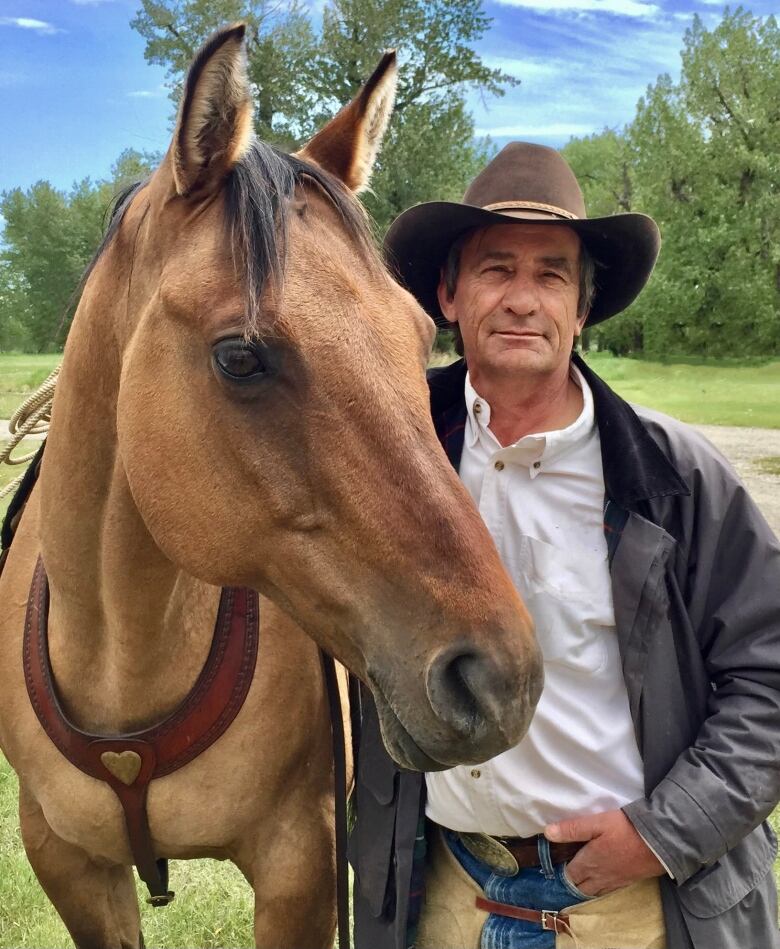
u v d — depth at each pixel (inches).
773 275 1046.4
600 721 63.5
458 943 68.8
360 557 48.7
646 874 58.8
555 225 66.7
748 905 62.3
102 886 78.4
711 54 1039.6
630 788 63.0
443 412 73.5
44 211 866.1
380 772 67.0
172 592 63.0
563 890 64.4
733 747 58.7
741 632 61.4
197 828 68.9
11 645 71.8
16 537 79.1
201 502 51.7
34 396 82.6
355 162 63.4
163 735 65.8
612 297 80.9
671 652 61.7
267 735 68.9
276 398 48.7
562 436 63.7
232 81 51.6
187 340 50.6
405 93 709.3
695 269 1058.1
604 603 62.8
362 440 48.1
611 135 1494.8
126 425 53.4
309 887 72.2
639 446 63.3
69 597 63.9
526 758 64.2
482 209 64.9
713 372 944.9
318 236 51.1
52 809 70.4
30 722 70.1
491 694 44.8
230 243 50.1
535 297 66.1
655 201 1099.9
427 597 47.1
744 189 1057.5
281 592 53.3
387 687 48.1
